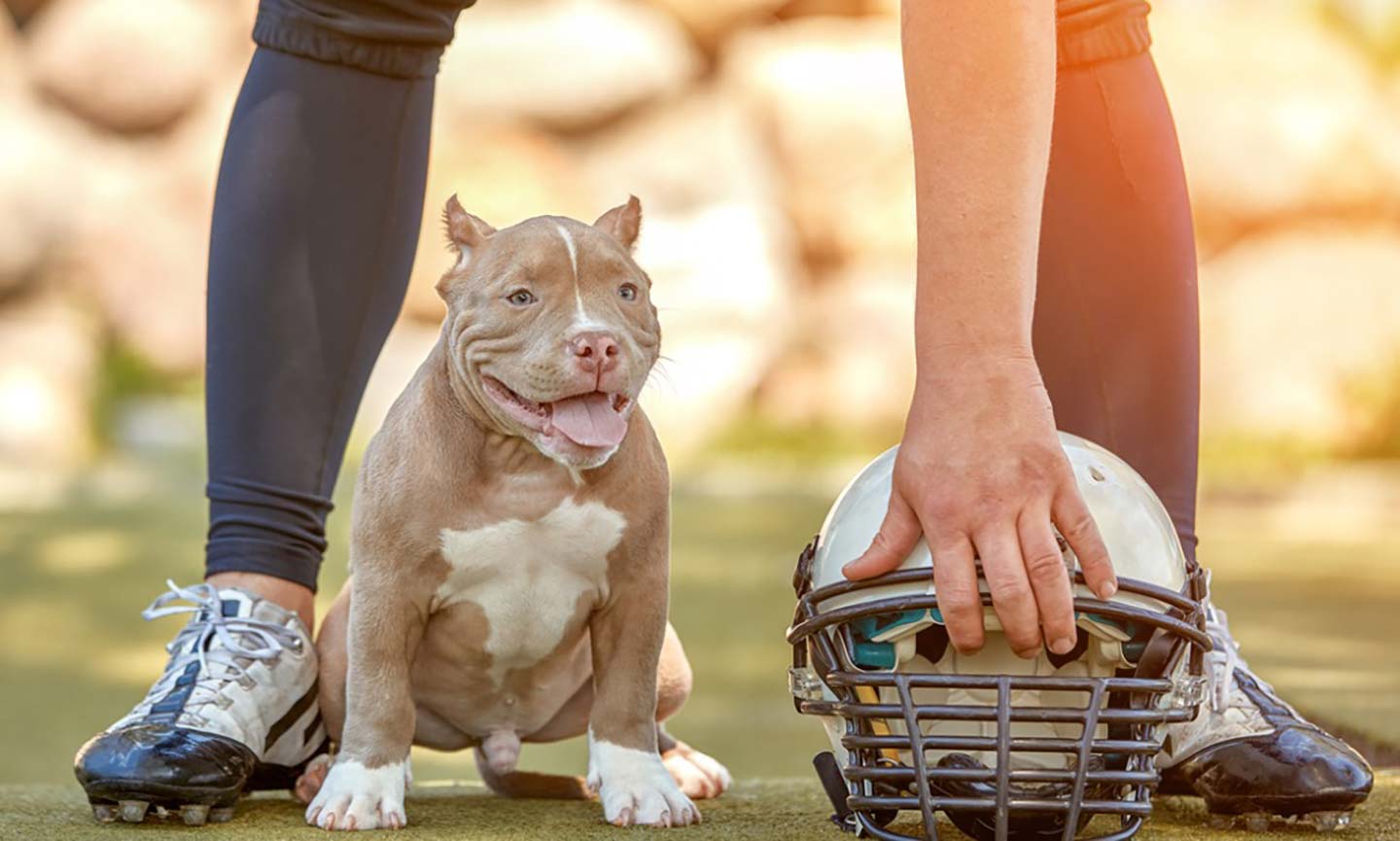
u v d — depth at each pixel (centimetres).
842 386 1597
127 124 1636
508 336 264
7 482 1344
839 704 229
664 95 1672
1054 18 240
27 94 1642
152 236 1596
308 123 309
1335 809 259
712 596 798
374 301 316
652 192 1631
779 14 1756
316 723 301
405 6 312
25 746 461
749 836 257
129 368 1567
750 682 590
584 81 1641
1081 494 231
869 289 1631
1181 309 301
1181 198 305
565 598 280
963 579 221
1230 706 271
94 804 269
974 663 233
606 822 271
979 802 219
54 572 857
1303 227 1586
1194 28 1662
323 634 305
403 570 273
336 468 314
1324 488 1366
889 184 1652
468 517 273
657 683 290
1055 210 302
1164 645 227
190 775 263
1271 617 675
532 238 271
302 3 309
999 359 227
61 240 1582
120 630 692
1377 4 1728
